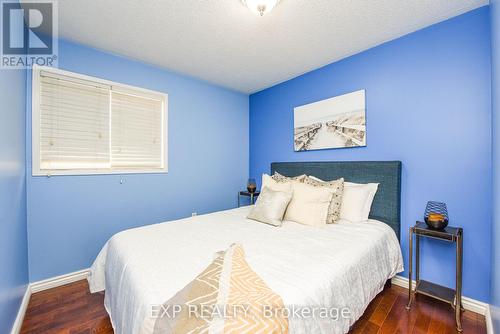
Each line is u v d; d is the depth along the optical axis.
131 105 2.59
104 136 2.41
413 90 2.02
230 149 3.55
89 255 2.28
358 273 1.36
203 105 3.22
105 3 1.65
